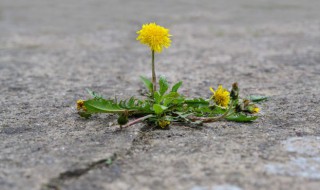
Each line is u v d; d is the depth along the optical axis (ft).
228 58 3.49
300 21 5.17
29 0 8.16
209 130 2.06
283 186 1.63
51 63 3.41
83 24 5.22
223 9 6.51
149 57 3.59
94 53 3.74
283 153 1.85
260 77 2.96
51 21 5.50
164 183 1.65
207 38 4.32
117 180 1.67
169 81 2.90
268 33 4.48
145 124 2.10
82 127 2.10
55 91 2.71
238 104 2.06
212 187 1.63
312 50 3.67
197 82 2.87
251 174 1.70
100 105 2.08
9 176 1.69
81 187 1.64
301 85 2.77
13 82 2.91
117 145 1.91
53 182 1.67
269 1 7.56
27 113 2.31
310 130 2.07
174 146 1.91
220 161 1.79
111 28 4.92
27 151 1.88
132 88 2.77
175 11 6.31
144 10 6.48
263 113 2.28
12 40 4.29
